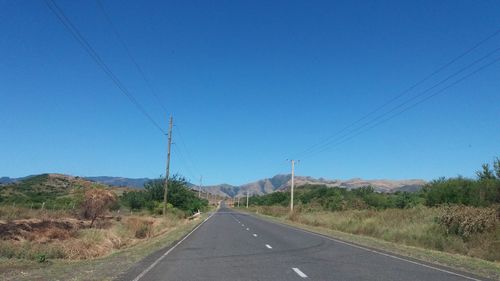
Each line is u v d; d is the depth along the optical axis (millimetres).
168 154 60781
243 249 24000
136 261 18703
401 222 37250
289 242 28500
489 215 27359
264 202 161375
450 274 15461
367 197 74688
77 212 44875
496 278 14812
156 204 71188
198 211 98500
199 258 19859
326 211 71125
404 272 15703
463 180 45344
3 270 15820
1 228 28047
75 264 18266
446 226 29172
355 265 17469
